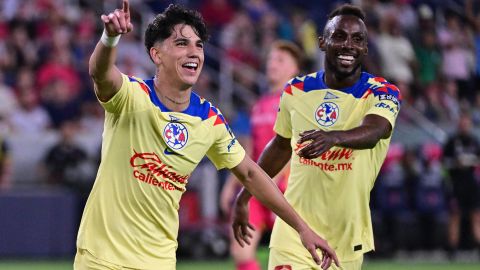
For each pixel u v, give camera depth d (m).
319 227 11.47
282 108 11.79
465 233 28.19
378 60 32.53
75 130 27.12
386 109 10.89
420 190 28.28
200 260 25.56
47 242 24.59
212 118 10.02
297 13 34.78
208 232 25.78
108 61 8.97
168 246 9.90
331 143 10.00
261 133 17.25
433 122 33.66
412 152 28.73
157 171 9.69
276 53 17.11
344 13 11.31
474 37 36.59
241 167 10.33
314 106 11.47
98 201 9.66
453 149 27.81
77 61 29.73
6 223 24.33
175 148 9.71
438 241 28.22
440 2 37.16
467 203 27.73
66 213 24.75
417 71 34.28
